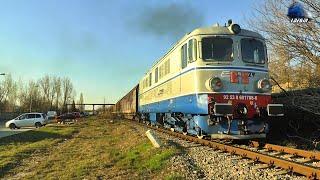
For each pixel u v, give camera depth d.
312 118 16.12
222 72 14.14
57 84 103.19
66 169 12.84
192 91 14.72
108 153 15.61
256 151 12.54
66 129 34.56
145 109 30.52
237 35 14.56
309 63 17.08
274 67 19.34
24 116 45.28
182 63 16.33
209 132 14.22
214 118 14.05
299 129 16.69
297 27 16.59
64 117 57.88
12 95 93.50
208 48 14.42
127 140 20.16
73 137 26.22
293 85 18.69
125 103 56.16
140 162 12.70
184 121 17.52
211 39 14.50
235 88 14.06
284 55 17.70
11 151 18.94
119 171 11.48
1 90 91.25
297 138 16.08
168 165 11.09
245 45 14.54
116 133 26.73
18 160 15.98
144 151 14.66
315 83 16.94
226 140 16.33
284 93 17.80
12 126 44.72
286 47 17.34
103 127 35.69
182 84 16.30
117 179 10.30
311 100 15.68
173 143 15.93
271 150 13.09
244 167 10.09
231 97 13.95
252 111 14.05
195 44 14.64
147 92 29.16
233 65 14.23
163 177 9.77
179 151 13.48
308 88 16.70
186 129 17.58
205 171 10.07
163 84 21.31
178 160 11.62
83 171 11.92
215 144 13.90
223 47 14.41
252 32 14.85
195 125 15.17
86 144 20.67
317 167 9.24
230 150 12.60
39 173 12.55
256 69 14.45
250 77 14.30
